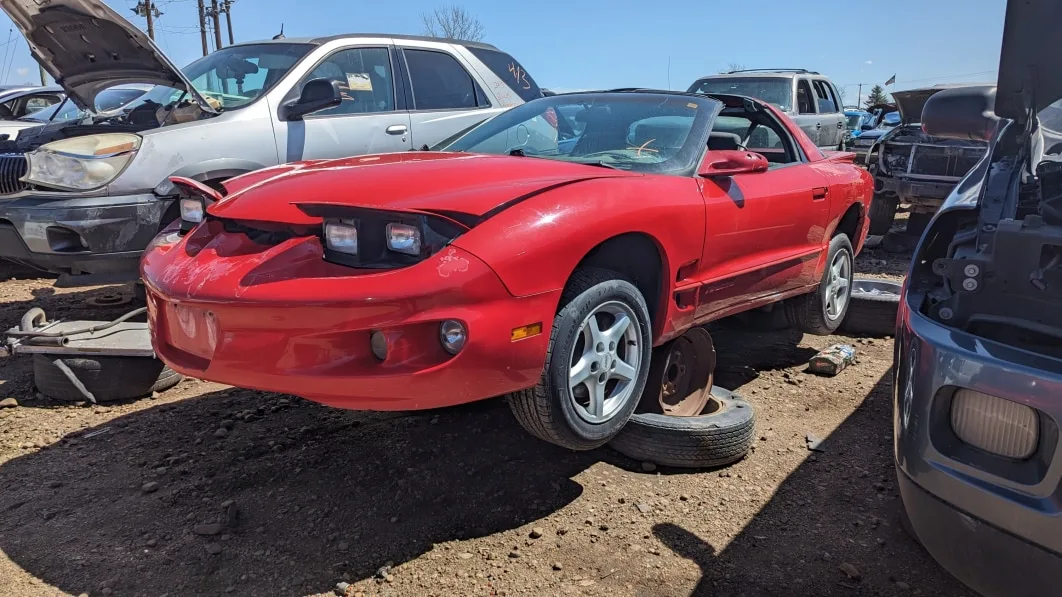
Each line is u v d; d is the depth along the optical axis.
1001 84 2.44
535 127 3.91
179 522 2.74
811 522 2.83
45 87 11.35
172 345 2.91
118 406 3.82
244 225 2.84
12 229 4.57
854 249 5.01
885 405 3.99
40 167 4.55
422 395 2.43
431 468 3.16
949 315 2.22
